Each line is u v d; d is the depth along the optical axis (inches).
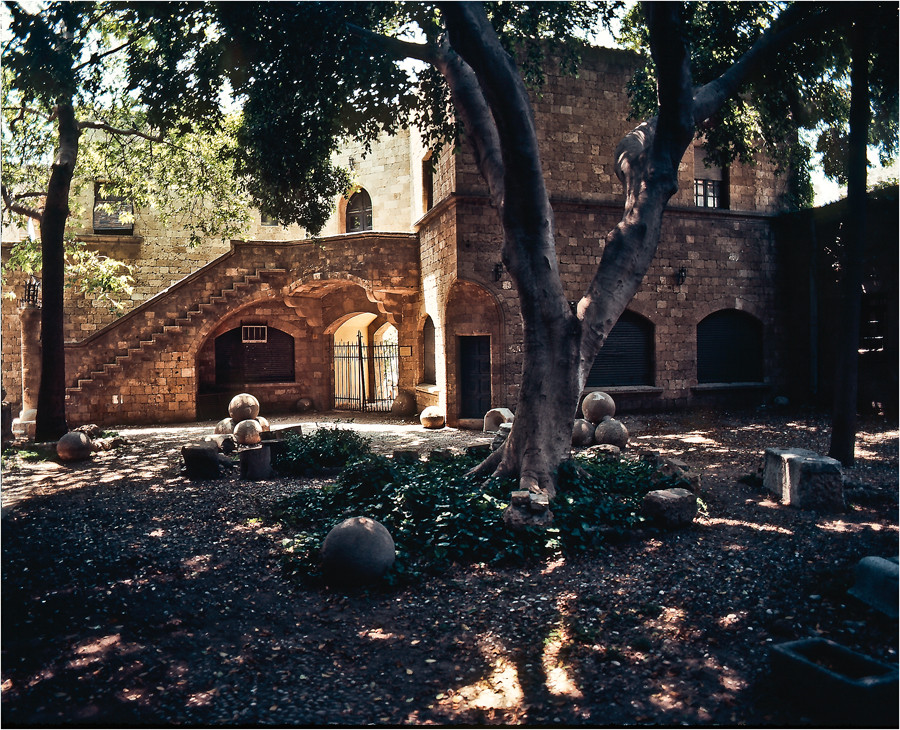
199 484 410.6
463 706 159.0
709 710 152.9
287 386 860.0
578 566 251.8
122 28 456.4
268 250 781.3
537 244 329.1
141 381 735.7
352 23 358.0
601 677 170.4
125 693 168.1
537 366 333.7
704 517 312.2
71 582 246.7
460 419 660.1
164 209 856.9
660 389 704.4
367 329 949.2
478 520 282.5
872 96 454.3
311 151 421.4
